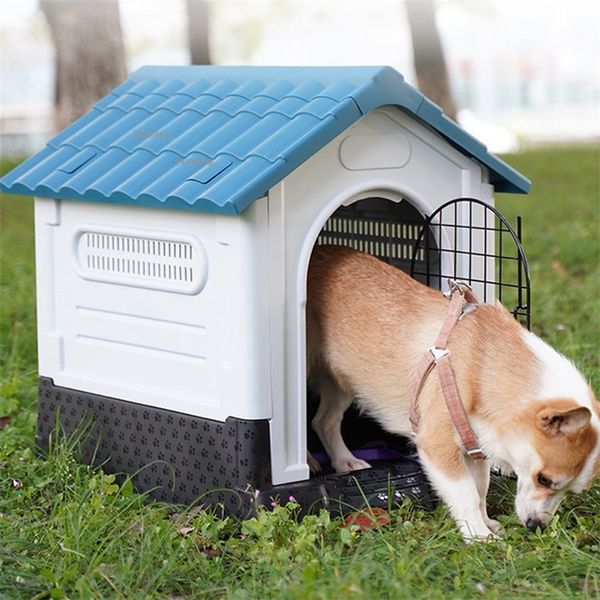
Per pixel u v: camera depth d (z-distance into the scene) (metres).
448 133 2.65
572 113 15.37
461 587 2.28
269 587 2.28
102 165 2.70
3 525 2.47
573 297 3.73
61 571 2.34
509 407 2.46
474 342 2.50
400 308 2.61
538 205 5.92
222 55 13.25
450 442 2.51
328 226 2.94
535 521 2.45
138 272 2.65
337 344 2.67
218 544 2.43
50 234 2.77
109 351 2.71
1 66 12.71
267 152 2.50
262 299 2.51
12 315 3.58
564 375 2.47
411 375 2.57
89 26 7.05
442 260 2.72
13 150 9.44
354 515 2.51
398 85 2.58
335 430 2.75
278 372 2.53
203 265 2.54
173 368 2.62
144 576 2.33
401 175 2.64
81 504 2.50
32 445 2.84
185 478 2.60
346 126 2.52
